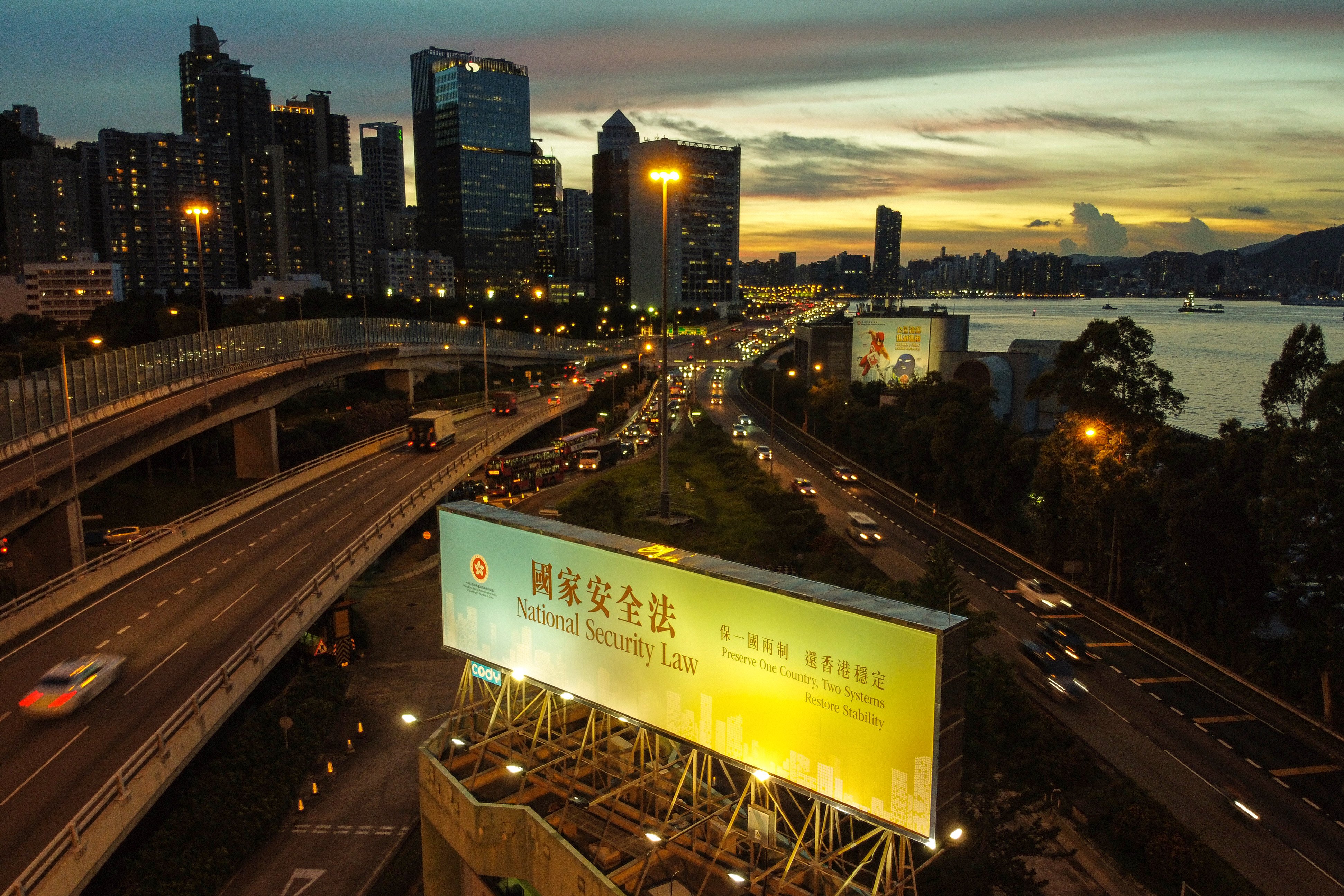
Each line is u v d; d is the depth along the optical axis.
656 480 99.50
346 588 53.09
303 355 113.81
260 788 40.41
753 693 26.25
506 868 31.81
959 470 82.31
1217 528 50.69
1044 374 67.38
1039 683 48.75
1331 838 35.72
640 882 27.41
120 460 69.50
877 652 23.33
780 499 77.50
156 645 43.34
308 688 49.94
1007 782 34.47
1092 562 64.31
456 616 35.72
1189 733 43.84
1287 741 43.16
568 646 31.69
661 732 29.02
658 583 28.48
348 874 36.75
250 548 60.69
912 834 23.00
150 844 34.88
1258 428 56.28
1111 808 36.12
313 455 110.19
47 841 27.45
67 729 34.88
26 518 56.91
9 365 115.75
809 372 161.50
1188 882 32.41
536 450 105.81
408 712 49.88
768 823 27.23
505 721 36.28
